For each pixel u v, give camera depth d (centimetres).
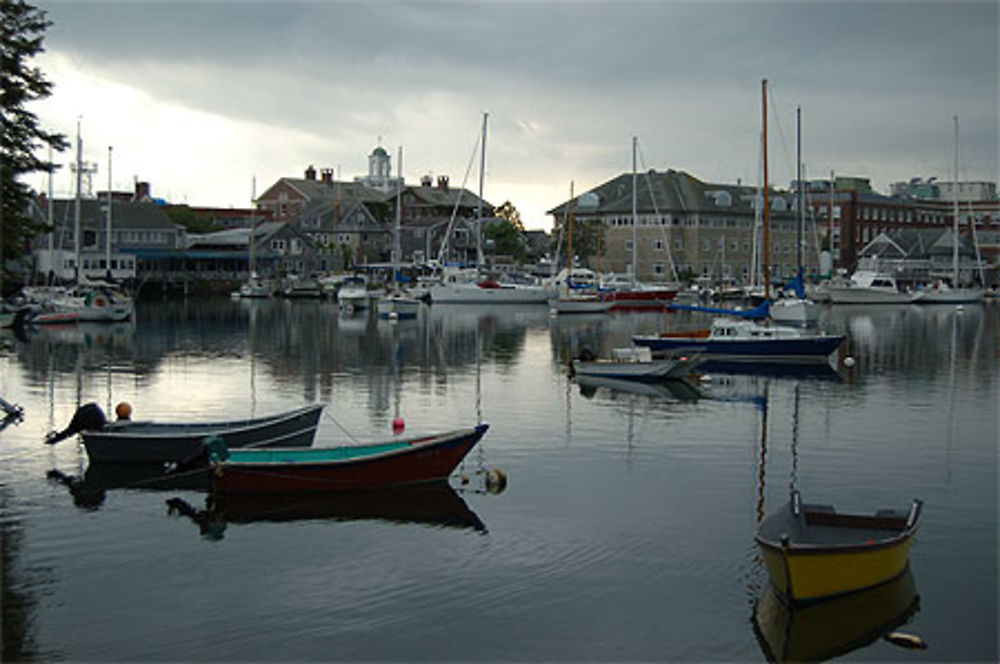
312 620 1550
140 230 11581
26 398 3519
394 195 15938
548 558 1812
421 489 2244
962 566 1775
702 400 3509
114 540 1911
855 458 2592
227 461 2148
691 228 13025
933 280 13250
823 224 16488
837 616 1539
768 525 1619
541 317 8069
